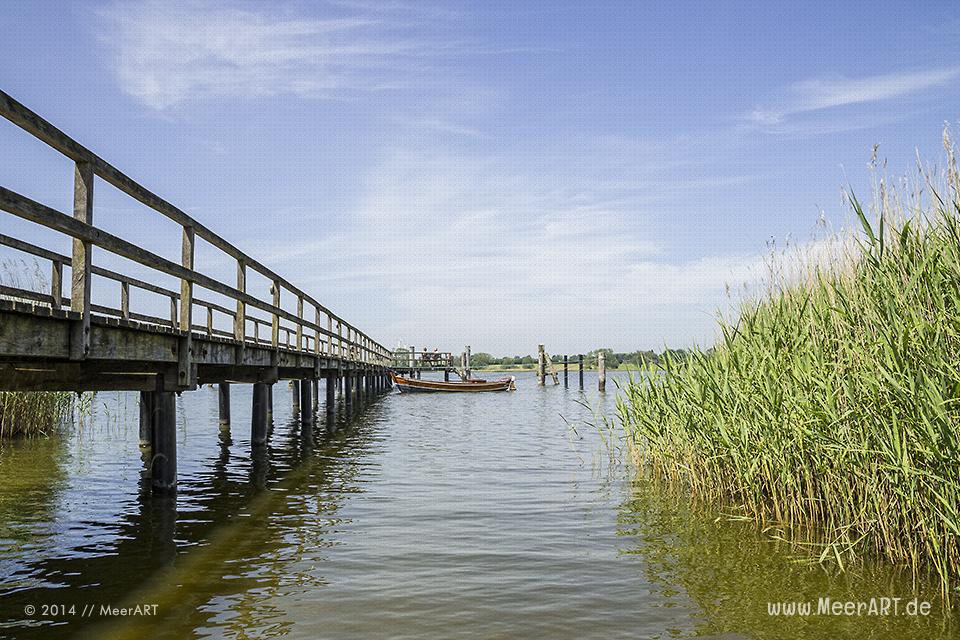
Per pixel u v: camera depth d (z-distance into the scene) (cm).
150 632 480
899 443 536
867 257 609
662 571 610
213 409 2655
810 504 690
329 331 1972
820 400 626
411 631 480
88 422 1905
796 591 552
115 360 688
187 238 836
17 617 507
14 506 883
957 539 510
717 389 816
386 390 4362
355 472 1159
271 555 664
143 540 720
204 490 998
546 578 594
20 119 475
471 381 4262
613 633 477
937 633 465
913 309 554
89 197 588
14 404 1522
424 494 962
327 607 527
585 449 1445
